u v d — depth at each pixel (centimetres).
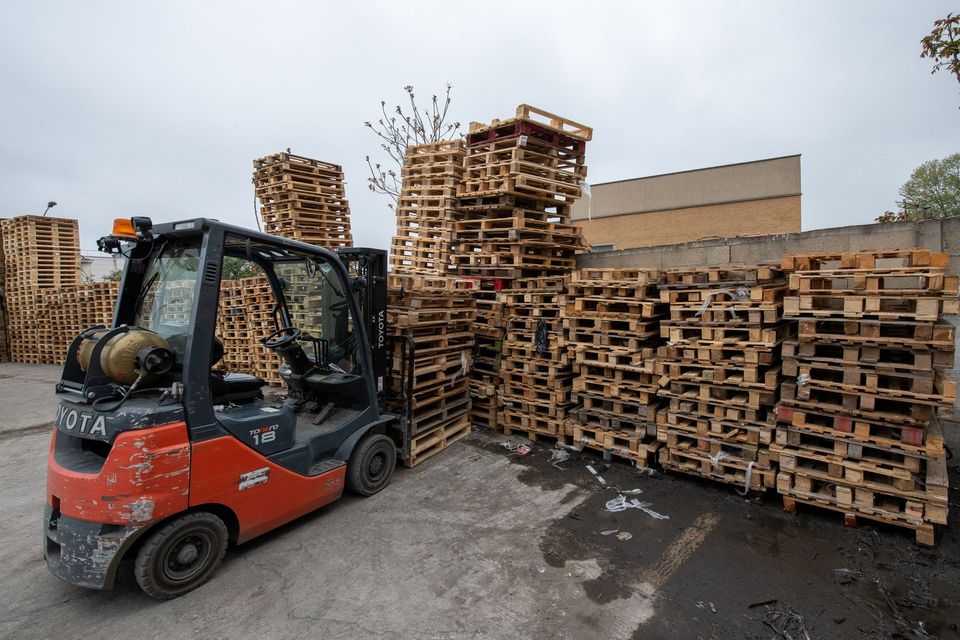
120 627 343
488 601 366
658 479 573
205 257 377
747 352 502
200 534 379
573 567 407
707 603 361
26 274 1588
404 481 576
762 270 497
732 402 517
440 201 852
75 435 351
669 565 408
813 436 499
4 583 397
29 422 852
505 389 728
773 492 531
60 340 1532
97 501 334
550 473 596
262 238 426
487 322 762
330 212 1103
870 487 440
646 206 3191
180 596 373
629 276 597
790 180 2752
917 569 393
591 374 652
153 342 374
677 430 557
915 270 402
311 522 482
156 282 422
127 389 368
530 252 766
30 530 486
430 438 666
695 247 735
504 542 445
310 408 549
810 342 461
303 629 339
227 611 358
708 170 2981
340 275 516
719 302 521
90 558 335
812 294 448
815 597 365
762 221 2834
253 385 469
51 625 347
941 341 399
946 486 407
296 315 566
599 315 619
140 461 335
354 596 372
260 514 416
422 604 363
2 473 629
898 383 443
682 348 552
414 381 615
